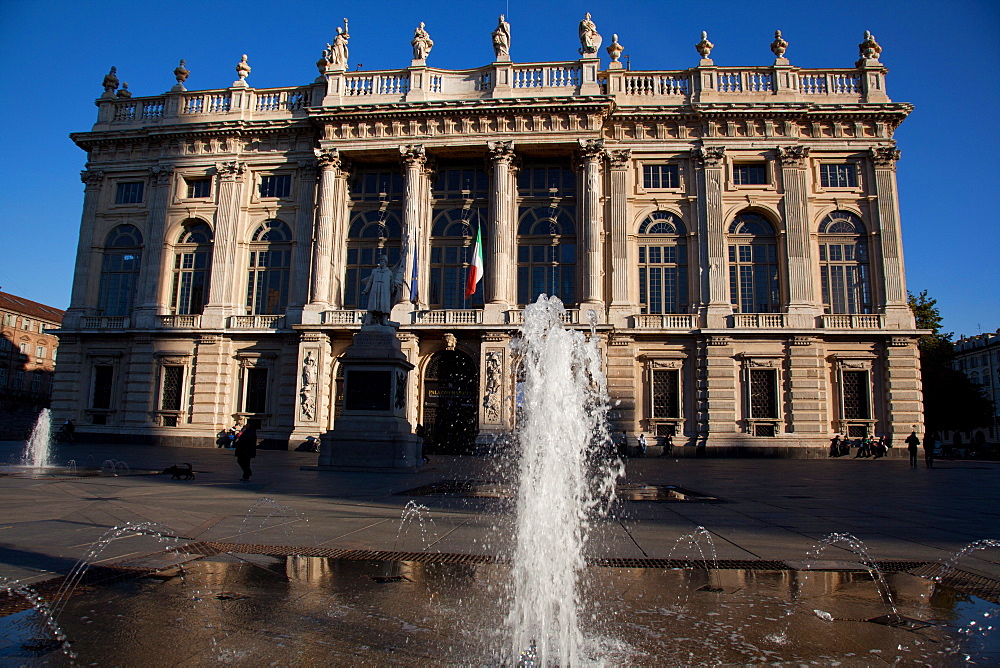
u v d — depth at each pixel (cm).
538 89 3659
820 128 3619
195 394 3681
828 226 3591
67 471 1730
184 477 1571
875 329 3366
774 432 3372
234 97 3966
